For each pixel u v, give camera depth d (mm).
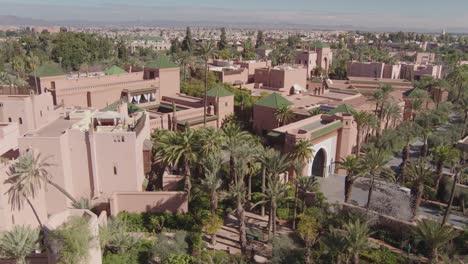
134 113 52625
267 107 62250
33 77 58625
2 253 29141
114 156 40469
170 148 41688
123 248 33094
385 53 166375
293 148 45688
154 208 40500
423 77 103438
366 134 63062
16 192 33031
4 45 139000
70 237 26656
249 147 39562
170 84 73312
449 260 30125
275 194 34844
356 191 45875
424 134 57719
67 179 39531
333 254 29953
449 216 40906
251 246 35375
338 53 154250
